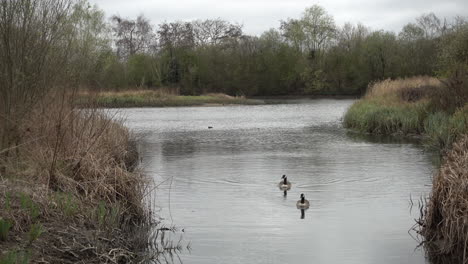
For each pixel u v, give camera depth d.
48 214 8.00
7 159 9.24
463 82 22.91
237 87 79.75
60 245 7.28
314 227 9.48
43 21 10.11
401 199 11.56
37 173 9.39
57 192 8.73
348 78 78.38
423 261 7.69
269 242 8.62
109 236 8.08
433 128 21.06
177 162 17.50
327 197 11.89
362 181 13.70
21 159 9.53
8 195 7.70
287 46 84.19
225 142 23.78
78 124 10.98
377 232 9.12
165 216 10.30
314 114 43.41
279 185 12.98
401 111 26.30
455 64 28.50
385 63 75.06
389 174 14.62
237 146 22.14
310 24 82.19
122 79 65.75
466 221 7.68
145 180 10.74
